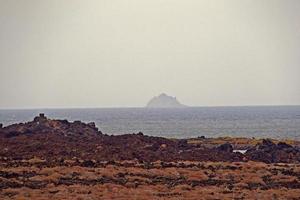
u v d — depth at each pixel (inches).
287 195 2866.6
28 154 4288.9
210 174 3491.6
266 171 3627.0
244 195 2864.2
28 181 3157.0
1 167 3560.5
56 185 3061.0
